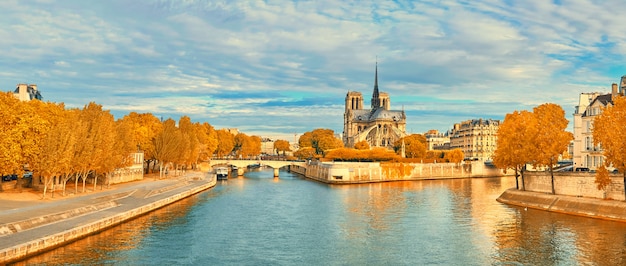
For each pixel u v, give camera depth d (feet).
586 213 332.19
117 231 278.46
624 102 312.50
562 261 223.92
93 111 390.83
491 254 238.48
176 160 584.81
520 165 425.69
